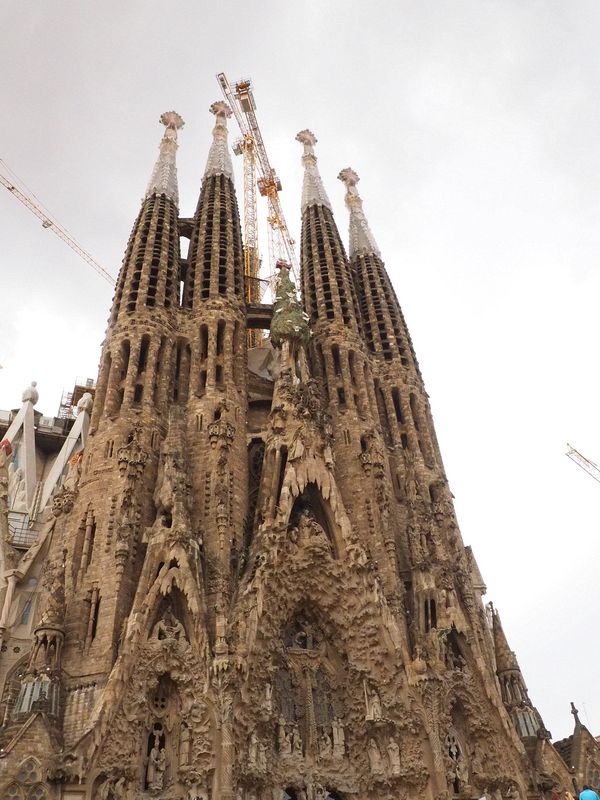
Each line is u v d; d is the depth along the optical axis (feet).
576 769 163.84
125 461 161.48
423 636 160.25
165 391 186.39
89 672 133.49
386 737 145.89
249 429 208.64
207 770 124.47
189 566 144.77
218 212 242.17
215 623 142.92
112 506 156.15
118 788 119.24
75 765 116.78
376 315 250.16
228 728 128.77
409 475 200.85
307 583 159.84
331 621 159.74
